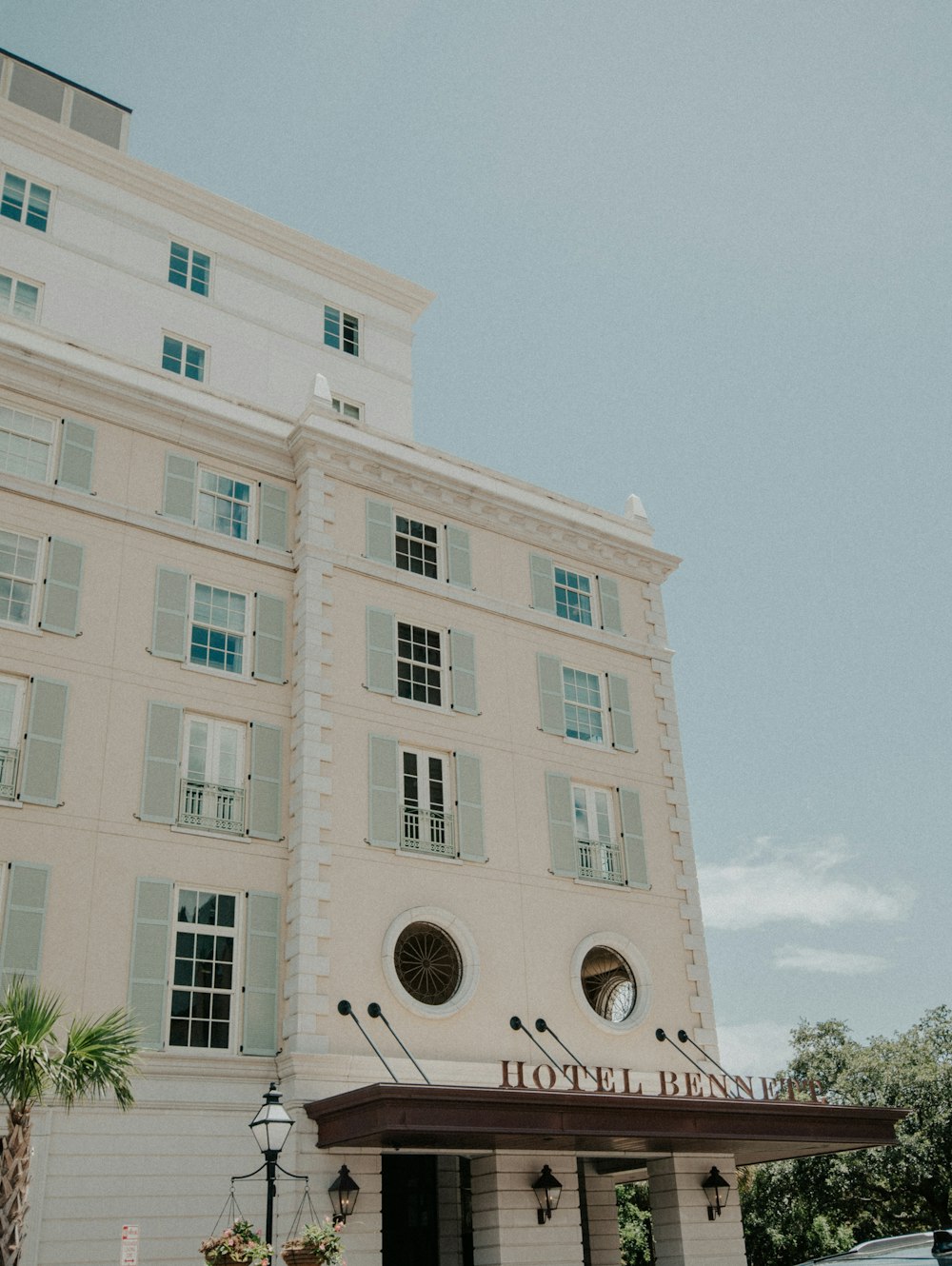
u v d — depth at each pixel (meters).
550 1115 16.89
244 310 26.45
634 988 21.86
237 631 20.72
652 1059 21.12
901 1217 37.09
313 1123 17.11
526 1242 18.36
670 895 23.20
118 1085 14.03
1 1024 13.23
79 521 19.67
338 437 22.59
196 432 21.66
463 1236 20.52
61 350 20.95
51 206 24.56
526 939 20.73
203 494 21.45
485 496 24.42
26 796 17.16
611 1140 18.27
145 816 18.09
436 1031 18.94
